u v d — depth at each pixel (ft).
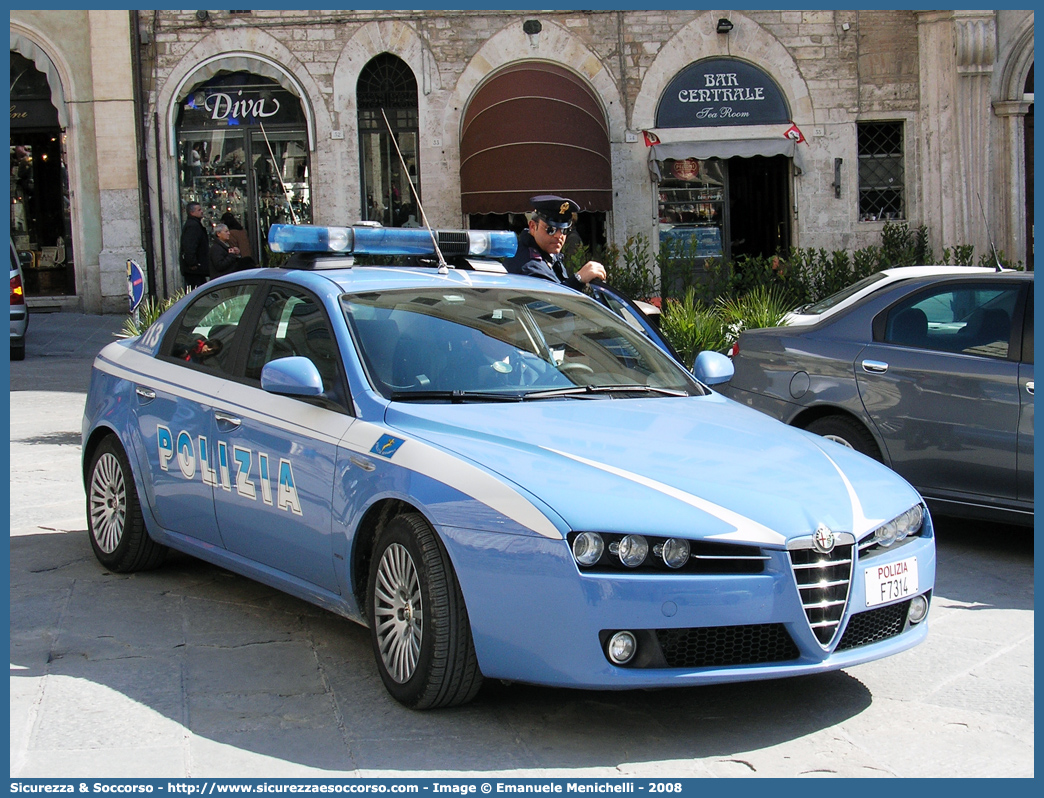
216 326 18.31
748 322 32.76
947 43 65.10
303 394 14.83
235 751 12.40
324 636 16.33
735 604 12.10
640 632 12.10
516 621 12.27
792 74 65.92
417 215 65.92
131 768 11.95
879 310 23.34
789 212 67.36
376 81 65.87
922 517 14.23
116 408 19.36
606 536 12.07
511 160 59.98
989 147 65.98
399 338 15.64
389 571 13.70
